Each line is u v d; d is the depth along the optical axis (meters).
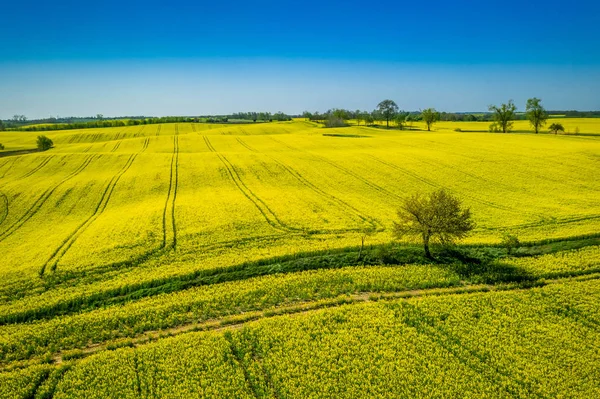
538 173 60.47
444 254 33.78
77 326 24.33
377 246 34.84
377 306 25.92
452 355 21.06
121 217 44.34
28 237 40.53
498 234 37.56
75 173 68.19
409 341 22.42
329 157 77.62
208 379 19.75
